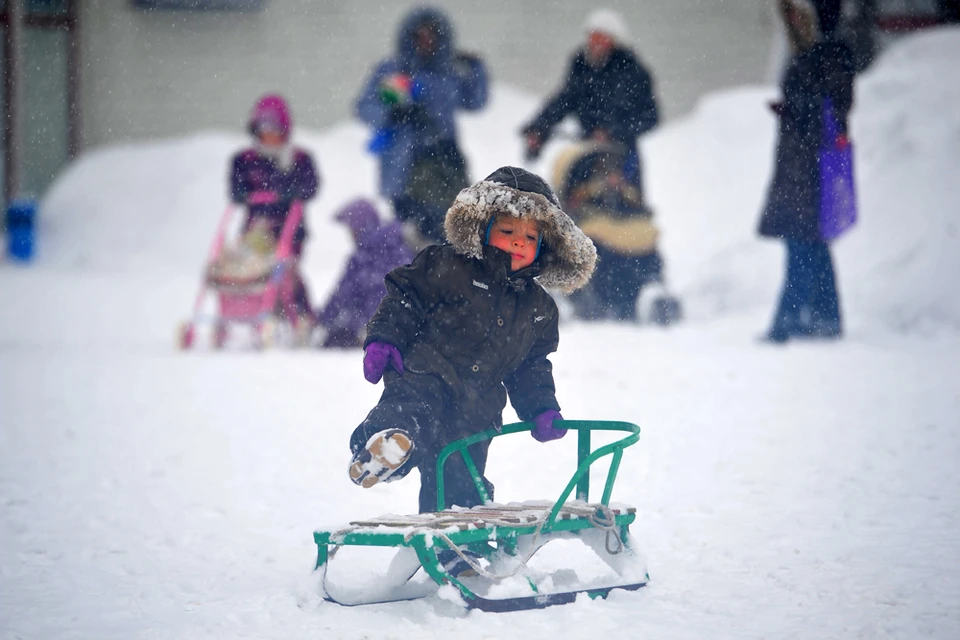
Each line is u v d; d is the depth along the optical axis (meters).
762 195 51.25
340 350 38.44
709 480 18.95
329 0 78.44
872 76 48.88
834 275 35.72
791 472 19.17
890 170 42.97
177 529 16.48
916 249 39.69
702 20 78.81
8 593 13.15
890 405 24.75
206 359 36.56
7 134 74.00
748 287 43.94
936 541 14.56
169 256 66.12
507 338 13.73
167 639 11.24
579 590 12.39
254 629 11.52
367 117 43.03
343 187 68.75
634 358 33.28
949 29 50.84
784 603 12.09
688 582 13.08
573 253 14.12
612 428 13.34
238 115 79.00
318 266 63.72
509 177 13.91
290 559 14.77
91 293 56.69
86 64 77.56
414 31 42.28
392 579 12.54
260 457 21.83
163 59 78.25
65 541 15.77
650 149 58.72
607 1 78.94
